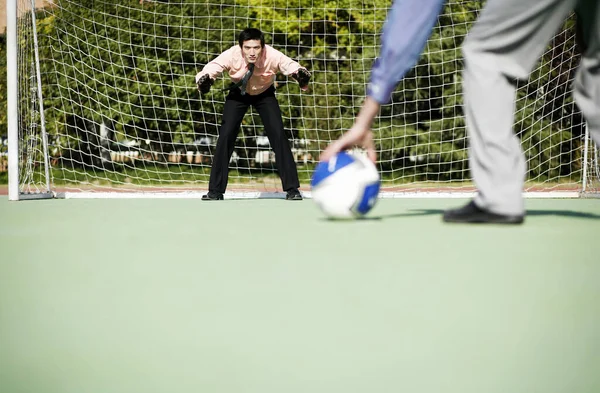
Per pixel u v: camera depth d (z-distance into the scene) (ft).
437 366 4.04
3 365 4.07
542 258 8.14
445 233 10.89
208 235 10.83
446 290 6.19
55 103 35.70
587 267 7.47
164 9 36.96
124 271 7.27
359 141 12.75
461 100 42.88
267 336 4.67
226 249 9.08
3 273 7.13
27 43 25.76
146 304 5.63
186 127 38.63
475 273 7.11
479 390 3.67
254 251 8.91
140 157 39.22
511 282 6.59
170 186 33.94
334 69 41.01
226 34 38.32
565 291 6.15
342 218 13.33
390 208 18.28
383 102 12.29
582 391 3.67
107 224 12.95
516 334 4.71
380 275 7.01
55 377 3.85
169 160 39.52
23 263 7.82
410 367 4.03
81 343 4.51
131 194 24.21
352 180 12.74
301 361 4.13
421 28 11.83
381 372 3.93
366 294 6.03
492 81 11.75
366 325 4.94
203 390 3.64
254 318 5.16
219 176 22.33
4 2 39.99
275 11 39.75
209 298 5.86
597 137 12.12
